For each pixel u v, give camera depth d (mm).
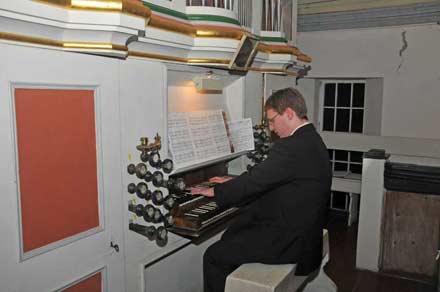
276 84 3359
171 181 1948
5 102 1267
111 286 1755
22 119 1328
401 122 4129
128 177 1812
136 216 1889
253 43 2396
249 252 2049
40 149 1397
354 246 3836
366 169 3238
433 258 3100
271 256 2014
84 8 1375
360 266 3332
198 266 2623
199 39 2070
